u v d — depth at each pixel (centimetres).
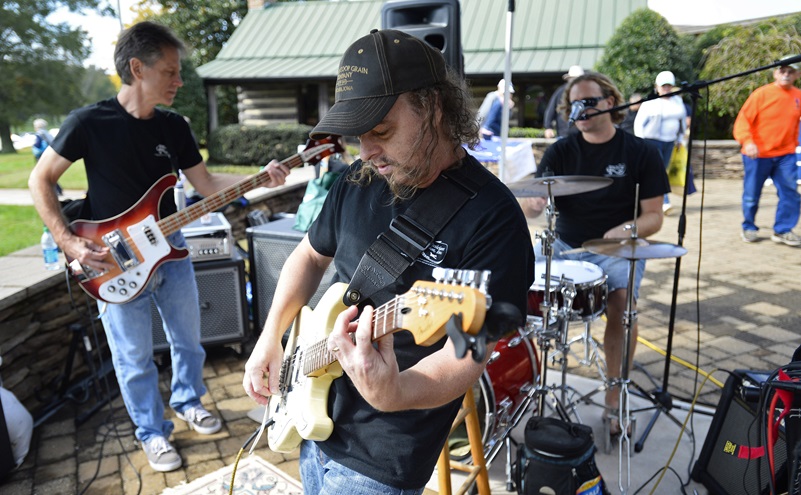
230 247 358
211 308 355
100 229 234
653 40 1045
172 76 236
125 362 250
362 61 113
